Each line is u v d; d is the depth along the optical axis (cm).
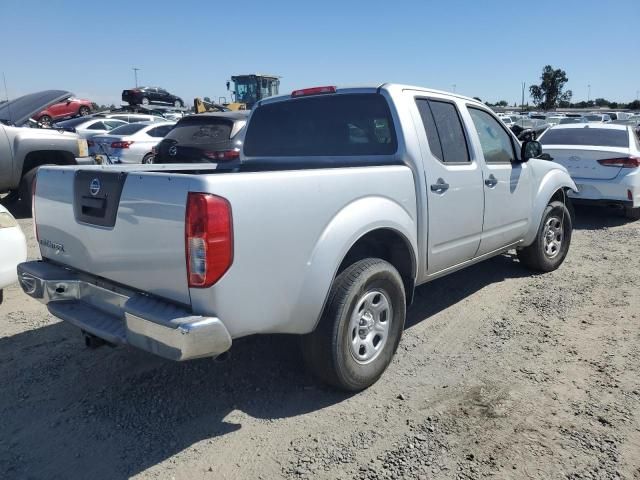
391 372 388
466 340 442
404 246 391
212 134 956
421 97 423
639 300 530
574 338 444
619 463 286
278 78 2983
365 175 349
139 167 435
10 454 299
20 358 409
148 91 4231
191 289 272
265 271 290
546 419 326
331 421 327
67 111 3052
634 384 367
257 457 295
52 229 362
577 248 751
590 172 903
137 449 303
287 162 452
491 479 275
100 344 344
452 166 431
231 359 404
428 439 308
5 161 907
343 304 329
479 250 483
